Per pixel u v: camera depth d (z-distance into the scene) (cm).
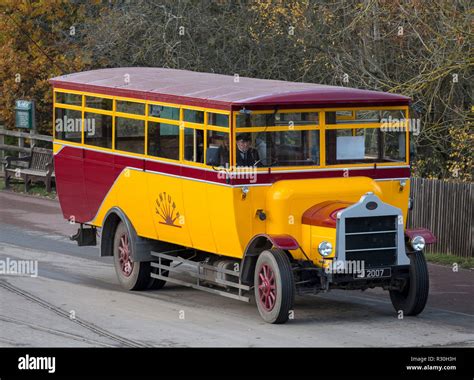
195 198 1380
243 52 2497
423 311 1382
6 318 1302
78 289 1542
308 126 1337
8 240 1991
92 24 2692
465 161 2055
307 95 1324
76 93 1670
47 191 2631
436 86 2031
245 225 1304
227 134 1301
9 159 2727
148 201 1500
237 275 1338
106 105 1591
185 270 1517
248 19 2475
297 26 2358
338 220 1247
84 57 2669
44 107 2959
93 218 1653
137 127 1518
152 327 1252
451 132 1981
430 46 2030
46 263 1767
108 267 1758
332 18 2294
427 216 1880
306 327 1258
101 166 1614
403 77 2142
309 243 1293
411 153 1420
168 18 2531
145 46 2558
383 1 2136
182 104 1401
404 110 1401
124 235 1572
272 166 1312
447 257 1809
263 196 1310
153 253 1534
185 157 1401
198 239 1393
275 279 1252
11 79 2900
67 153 1702
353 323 1289
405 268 1299
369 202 1262
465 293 1517
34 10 2898
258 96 1300
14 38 2945
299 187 1316
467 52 1961
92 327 1251
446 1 2012
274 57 2439
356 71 2188
